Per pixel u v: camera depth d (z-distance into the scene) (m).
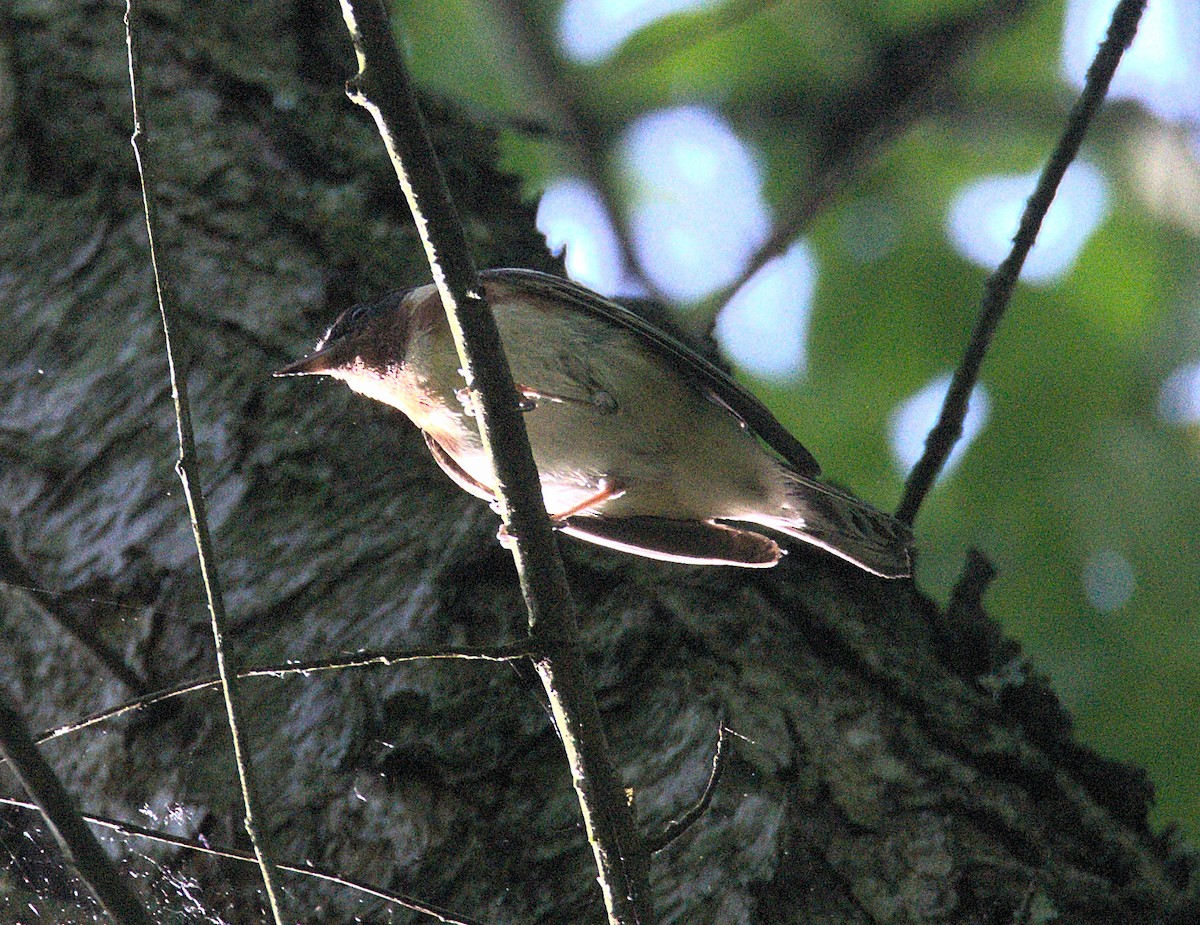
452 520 7.13
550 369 7.89
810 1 14.82
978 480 13.59
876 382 14.23
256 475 7.09
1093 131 14.63
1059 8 14.63
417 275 7.68
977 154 14.77
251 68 8.20
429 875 6.39
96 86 7.96
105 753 6.58
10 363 7.27
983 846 6.55
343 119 8.14
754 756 6.70
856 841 6.56
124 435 7.10
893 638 7.20
